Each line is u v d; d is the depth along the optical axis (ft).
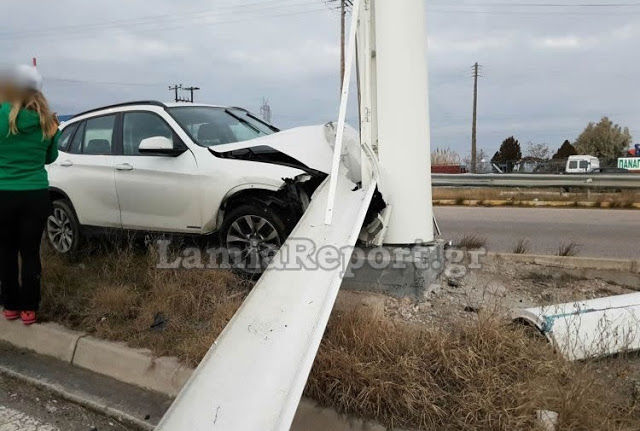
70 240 19.16
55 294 14.69
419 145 14.43
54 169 19.15
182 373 11.12
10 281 13.56
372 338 10.42
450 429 8.78
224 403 7.43
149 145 16.06
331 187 11.77
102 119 18.97
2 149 12.63
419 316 12.65
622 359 10.78
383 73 14.16
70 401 11.21
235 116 19.39
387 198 14.35
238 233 15.53
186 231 16.43
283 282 9.89
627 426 8.47
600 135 222.28
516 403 8.75
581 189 56.39
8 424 10.35
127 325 13.04
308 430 9.45
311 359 7.43
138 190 17.02
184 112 17.83
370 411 9.26
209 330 12.20
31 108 12.77
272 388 7.43
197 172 15.90
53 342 13.03
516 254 18.79
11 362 12.78
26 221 13.15
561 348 10.23
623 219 38.63
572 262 17.95
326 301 8.84
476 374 9.44
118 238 17.83
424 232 14.75
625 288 15.98
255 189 15.08
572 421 8.30
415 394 9.14
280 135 16.58
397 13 13.91
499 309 12.14
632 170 115.65
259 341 8.44
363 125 14.17
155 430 7.33
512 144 215.51
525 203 49.47
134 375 11.66
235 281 14.87
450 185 63.82
